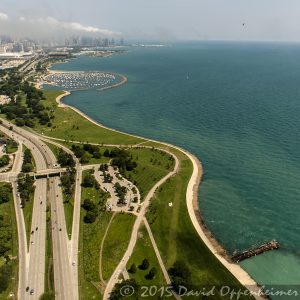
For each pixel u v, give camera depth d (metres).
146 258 177.88
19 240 191.00
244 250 187.25
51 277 164.62
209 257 180.62
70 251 182.00
